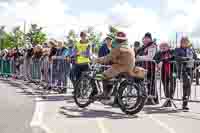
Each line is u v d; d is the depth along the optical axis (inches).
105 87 323.3
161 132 241.8
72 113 314.2
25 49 674.2
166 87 358.9
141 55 374.6
